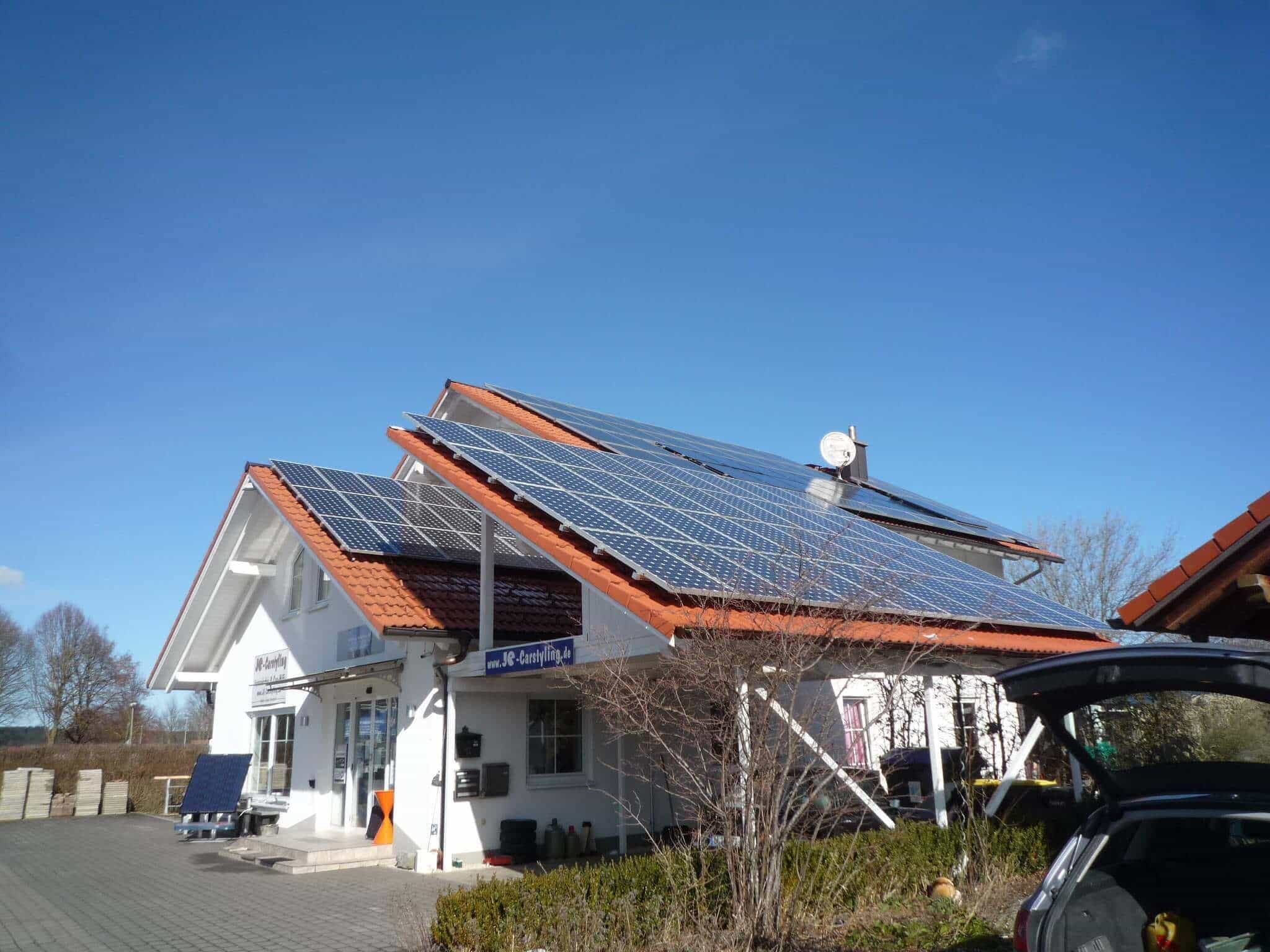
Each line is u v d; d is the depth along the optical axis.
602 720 14.43
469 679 13.19
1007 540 22.52
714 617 8.48
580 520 10.45
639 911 7.87
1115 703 5.14
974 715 15.84
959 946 7.67
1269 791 4.21
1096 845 4.48
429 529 16.97
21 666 57.25
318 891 11.57
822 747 8.30
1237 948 4.25
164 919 10.33
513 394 20.41
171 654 21.41
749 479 17.84
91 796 23.88
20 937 9.69
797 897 7.88
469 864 12.72
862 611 8.52
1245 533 5.86
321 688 16.92
